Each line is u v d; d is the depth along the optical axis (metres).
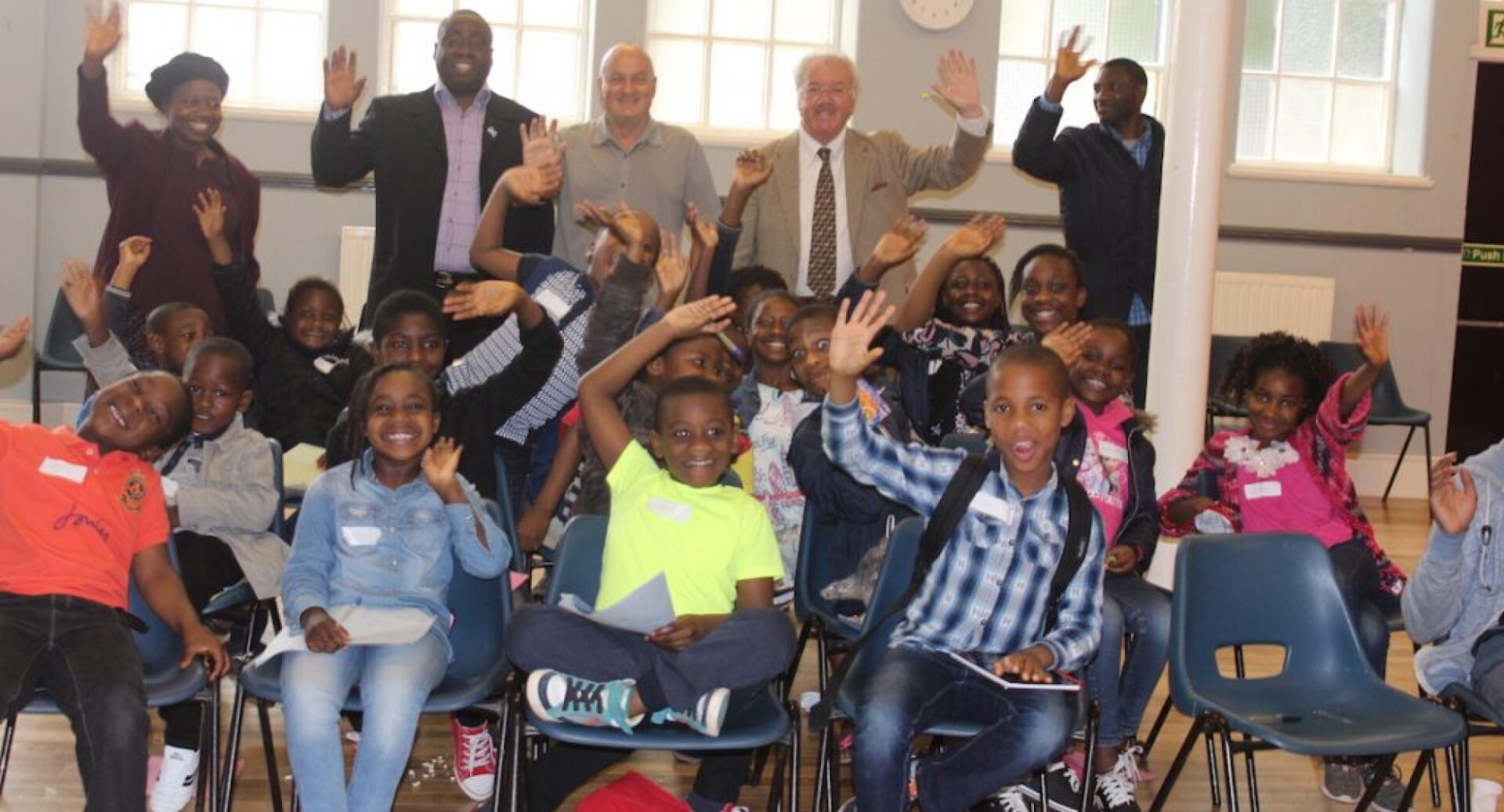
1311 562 3.08
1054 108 4.82
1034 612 2.81
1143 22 7.36
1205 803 3.42
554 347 3.45
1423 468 7.76
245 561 3.17
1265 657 4.62
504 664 2.81
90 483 2.81
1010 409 2.76
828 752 2.84
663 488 2.92
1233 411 6.99
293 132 6.66
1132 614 3.30
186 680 2.71
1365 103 7.73
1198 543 3.02
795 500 3.56
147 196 4.42
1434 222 7.68
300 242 6.72
